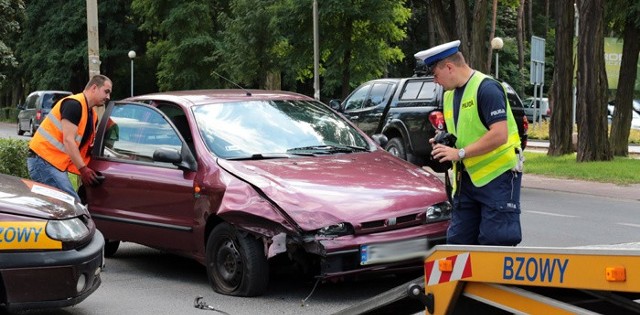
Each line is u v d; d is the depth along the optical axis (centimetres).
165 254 924
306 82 5256
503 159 537
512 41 6022
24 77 5909
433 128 1510
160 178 770
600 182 1673
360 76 3169
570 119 2233
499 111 528
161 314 655
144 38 5659
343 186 688
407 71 5875
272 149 762
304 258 671
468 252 411
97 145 859
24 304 587
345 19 3047
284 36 3284
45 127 808
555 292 391
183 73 4653
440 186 718
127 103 857
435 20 2297
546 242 972
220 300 691
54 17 5359
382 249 655
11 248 580
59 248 592
